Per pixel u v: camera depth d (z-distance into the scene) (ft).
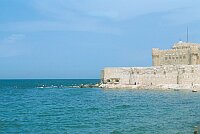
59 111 254.47
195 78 465.47
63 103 327.26
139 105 289.33
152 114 226.99
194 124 182.50
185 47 545.44
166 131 163.02
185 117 210.18
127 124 185.47
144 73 518.37
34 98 404.77
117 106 285.02
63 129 173.37
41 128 177.37
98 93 463.83
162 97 366.02
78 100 359.05
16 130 172.76
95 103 319.06
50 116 224.53
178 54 528.63
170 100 329.11
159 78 500.74
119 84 541.75
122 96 394.93
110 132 162.91
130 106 282.77
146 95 399.03
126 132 162.20
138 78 523.70
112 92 468.34
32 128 177.88
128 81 536.42
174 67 488.85
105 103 316.40
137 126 178.29
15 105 312.71
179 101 317.01
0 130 172.86
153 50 557.74
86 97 399.03
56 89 620.08
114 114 230.07
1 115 233.14
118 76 550.36
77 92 507.30
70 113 239.91
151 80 509.35
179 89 467.52
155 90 479.41
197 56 508.12
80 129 172.45
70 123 192.03
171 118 206.28
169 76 490.49
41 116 225.35
